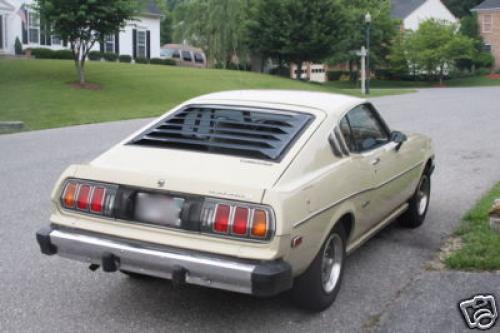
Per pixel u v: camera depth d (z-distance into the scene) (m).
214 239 3.93
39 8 23.36
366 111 5.68
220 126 4.87
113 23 23.91
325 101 5.24
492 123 17.75
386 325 4.34
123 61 39.19
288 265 3.93
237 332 4.30
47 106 20.06
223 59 47.44
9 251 5.96
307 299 4.49
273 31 41.53
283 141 4.55
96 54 37.34
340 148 4.87
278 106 5.04
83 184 4.34
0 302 4.77
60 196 4.39
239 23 45.88
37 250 6.00
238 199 3.90
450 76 63.16
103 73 28.39
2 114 18.20
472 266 5.40
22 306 4.71
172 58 42.31
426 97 31.53
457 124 17.47
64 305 4.74
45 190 8.61
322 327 4.38
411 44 58.44
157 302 4.82
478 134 15.11
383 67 62.00
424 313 4.51
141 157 4.63
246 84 31.94
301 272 4.25
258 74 37.97
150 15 41.06
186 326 4.40
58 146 12.78
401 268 5.59
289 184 4.14
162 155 4.61
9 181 9.20
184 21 47.84
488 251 5.66
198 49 43.75
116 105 21.73
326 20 41.00
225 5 46.28
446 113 21.14
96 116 18.52
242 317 4.55
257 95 5.38
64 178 4.41
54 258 5.78
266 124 4.78
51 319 4.49
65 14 22.94
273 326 4.40
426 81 60.78
